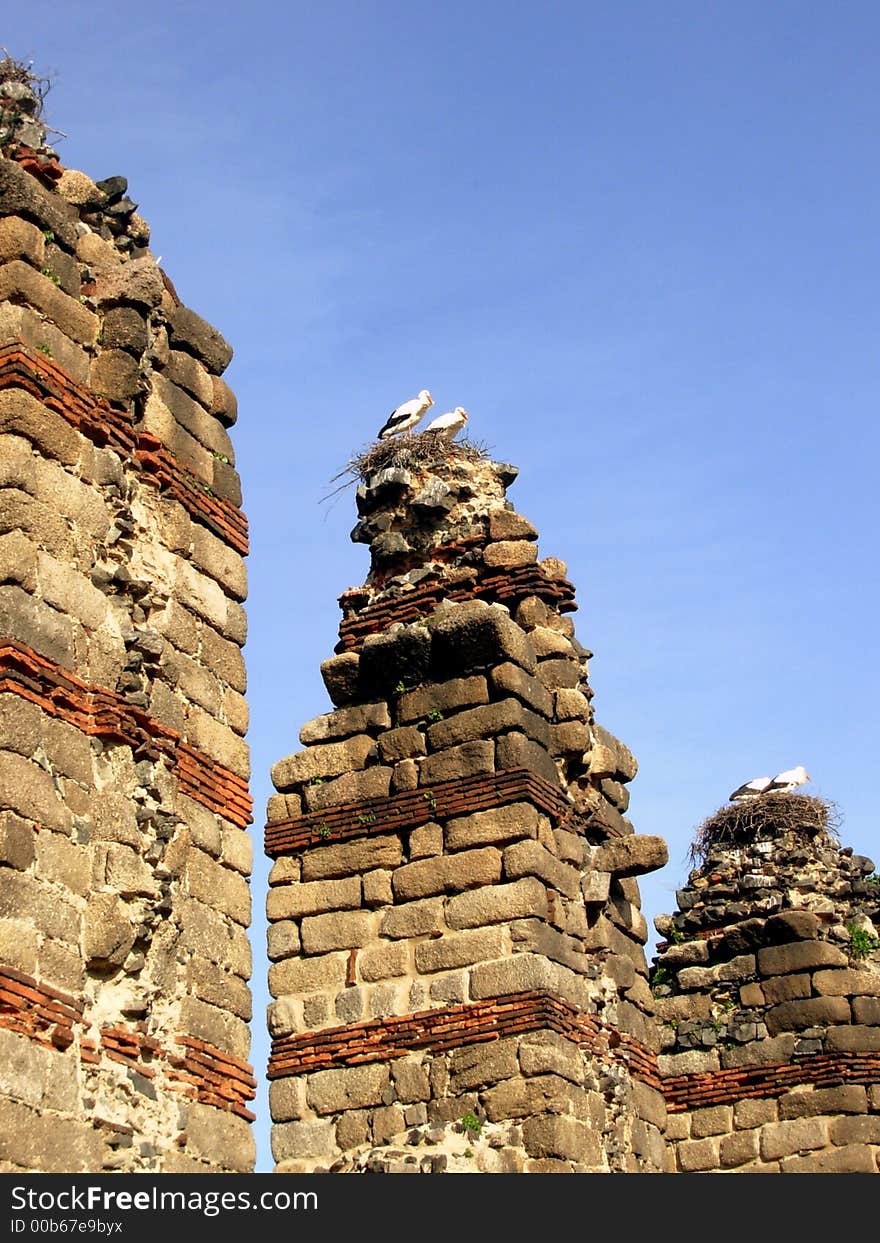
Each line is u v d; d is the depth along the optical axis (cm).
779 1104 2578
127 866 1605
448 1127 1956
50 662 1602
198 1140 1611
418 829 2100
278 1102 2047
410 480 2333
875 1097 2559
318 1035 2059
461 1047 1988
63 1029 1509
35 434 1655
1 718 1538
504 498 2336
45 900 1527
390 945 2067
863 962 2672
